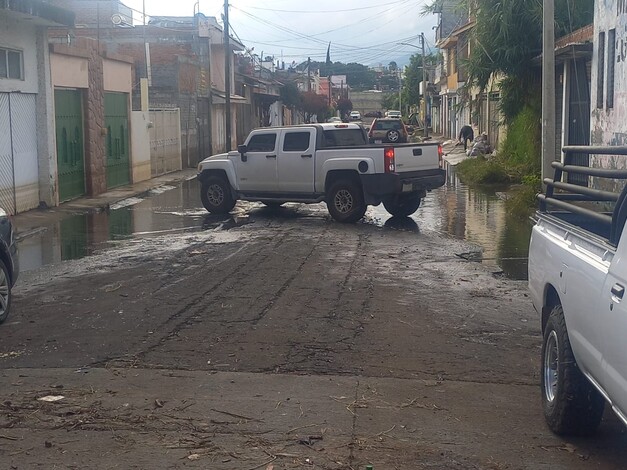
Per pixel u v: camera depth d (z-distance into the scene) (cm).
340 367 704
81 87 2086
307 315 891
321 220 1697
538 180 1919
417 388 650
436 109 7081
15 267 902
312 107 8119
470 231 1527
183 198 2206
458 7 2586
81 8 3866
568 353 530
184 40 3609
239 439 542
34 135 1845
